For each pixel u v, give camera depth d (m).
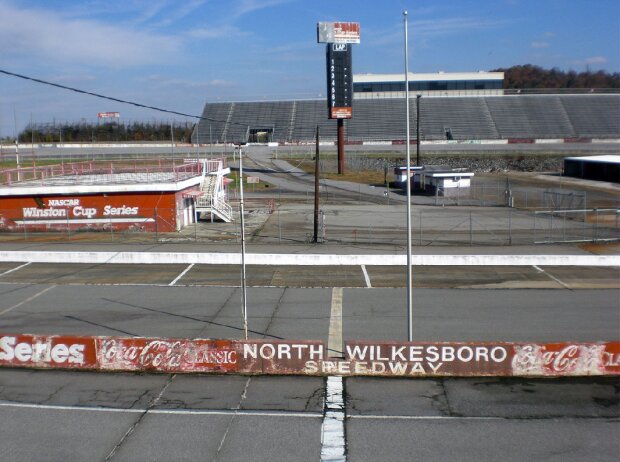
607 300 25.23
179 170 52.75
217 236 40.00
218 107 124.50
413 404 15.52
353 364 17.28
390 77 130.88
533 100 123.88
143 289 27.67
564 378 16.98
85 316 23.56
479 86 132.12
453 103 122.69
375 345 17.20
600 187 65.94
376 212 50.62
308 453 13.22
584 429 14.16
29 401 15.80
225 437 13.93
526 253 33.50
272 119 120.44
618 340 20.39
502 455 13.06
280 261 32.53
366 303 25.05
